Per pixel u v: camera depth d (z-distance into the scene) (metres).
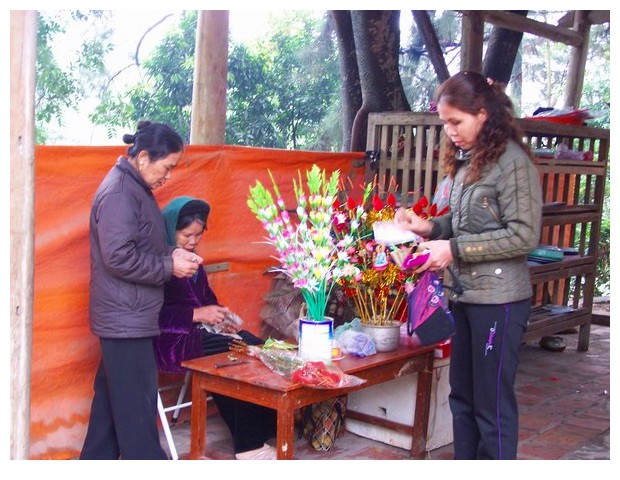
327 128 10.77
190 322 3.27
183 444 3.55
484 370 2.78
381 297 3.27
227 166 3.86
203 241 3.79
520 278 2.77
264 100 10.47
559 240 6.02
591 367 5.46
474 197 2.76
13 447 2.32
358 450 3.57
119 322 2.73
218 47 4.16
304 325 2.99
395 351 3.27
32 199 2.29
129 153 2.81
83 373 3.29
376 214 3.24
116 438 2.98
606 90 13.80
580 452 3.69
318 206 2.94
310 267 2.92
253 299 4.04
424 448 3.53
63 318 3.22
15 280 2.28
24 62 2.23
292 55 10.95
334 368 2.84
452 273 2.85
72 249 3.23
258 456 3.22
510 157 2.68
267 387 2.68
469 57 5.55
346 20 6.74
